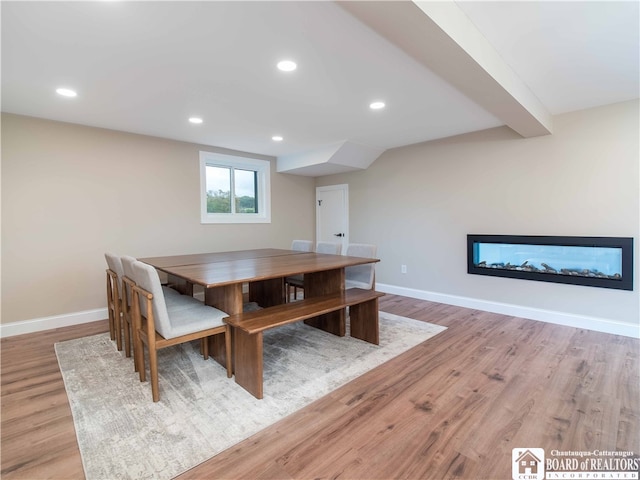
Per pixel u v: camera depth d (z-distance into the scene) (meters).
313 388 2.13
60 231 3.39
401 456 1.51
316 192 6.00
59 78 2.35
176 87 2.54
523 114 2.75
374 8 1.41
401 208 4.73
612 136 3.02
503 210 3.73
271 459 1.50
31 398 2.02
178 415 1.84
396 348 2.78
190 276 2.26
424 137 4.17
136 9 1.59
